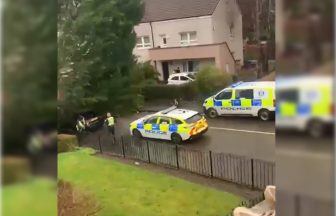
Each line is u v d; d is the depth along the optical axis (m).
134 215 3.66
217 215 3.50
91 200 3.68
